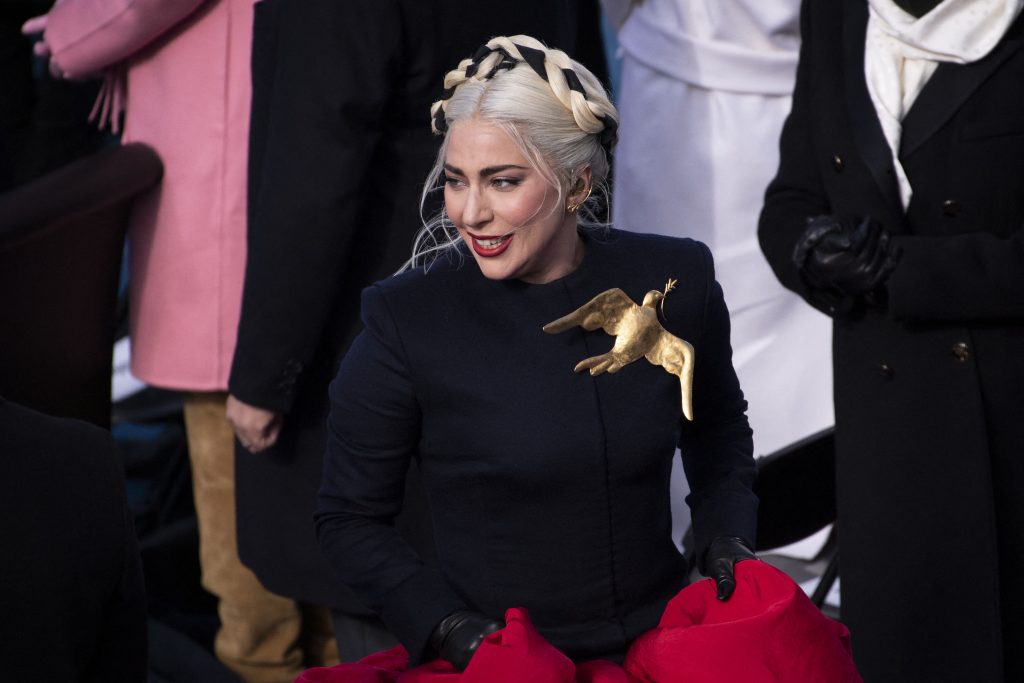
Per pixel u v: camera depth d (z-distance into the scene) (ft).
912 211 29.17
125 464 52.85
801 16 31.99
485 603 22.25
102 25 38.29
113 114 41.09
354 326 33.63
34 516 17.51
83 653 17.97
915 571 29.48
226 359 39.19
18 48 51.85
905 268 28.07
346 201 31.73
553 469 21.56
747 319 46.19
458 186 21.17
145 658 19.15
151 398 54.90
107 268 41.22
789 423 46.65
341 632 36.17
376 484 22.56
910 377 29.25
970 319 28.19
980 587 28.63
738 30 44.27
